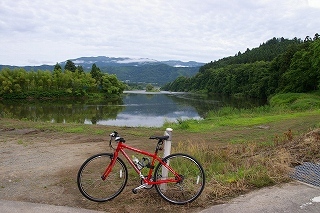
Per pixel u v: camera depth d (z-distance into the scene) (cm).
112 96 7431
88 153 776
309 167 519
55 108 4003
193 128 1433
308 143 676
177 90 14250
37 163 647
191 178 421
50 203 399
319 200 386
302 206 370
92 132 1214
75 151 805
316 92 4909
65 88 7094
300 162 553
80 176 402
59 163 648
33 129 1240
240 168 518
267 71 7156
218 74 10412
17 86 6469
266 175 461
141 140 1075
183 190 402
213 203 389
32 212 364
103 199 400
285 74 5603
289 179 468
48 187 468
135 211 370
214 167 554
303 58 5219
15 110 3625
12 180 508
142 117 2998
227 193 416
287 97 4644
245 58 13250
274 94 5884
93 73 7881
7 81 6400
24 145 893
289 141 816
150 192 418
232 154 720
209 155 661
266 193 414
